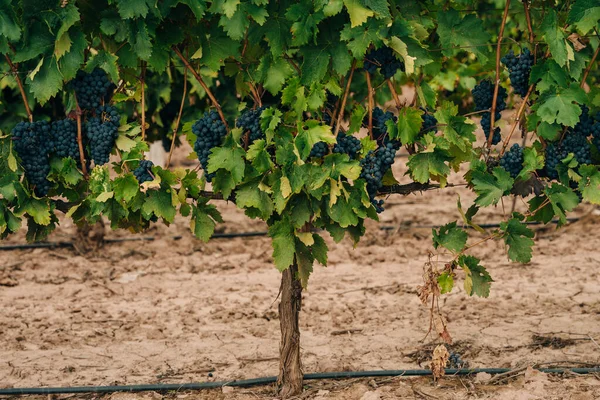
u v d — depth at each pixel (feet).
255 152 16.38
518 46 18.72
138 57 17.47
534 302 25.63
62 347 23.20
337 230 17.57
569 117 16.39
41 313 25.99
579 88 16.47
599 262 29.37
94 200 16.88
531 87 17.33
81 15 16.61
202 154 17.38
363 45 15.94
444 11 17.26
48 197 17.74
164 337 23.81
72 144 17.28
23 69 17.34
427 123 17.38
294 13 15.80
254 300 26.71
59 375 21.20
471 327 23.68
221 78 27.27
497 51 17.31
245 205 16.90
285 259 17.03
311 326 24.29
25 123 16.92
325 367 21.07
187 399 19.56
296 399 19.11
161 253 32.17
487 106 18.42
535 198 17.90
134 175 16.78
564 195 17.12
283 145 16.52
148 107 26.58
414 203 37.99
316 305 25.98
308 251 17.63
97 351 22.88
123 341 23.59
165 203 16.96
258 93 17.94
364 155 16.96
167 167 17.85
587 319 24.07
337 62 16.38
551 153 17.57
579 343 22.21
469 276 17.70
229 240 33.71
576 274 28.22
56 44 16.02
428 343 22.56
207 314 25.58
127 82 18.51
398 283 27.94
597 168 17.67
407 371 20.47
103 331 24.32
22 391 19.99
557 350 21.76
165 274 29.78
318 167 16.38
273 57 16.79
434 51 18.13
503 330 23.36
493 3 32.24
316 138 15.99
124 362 22.03
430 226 34.42
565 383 19.48
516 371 20.17
